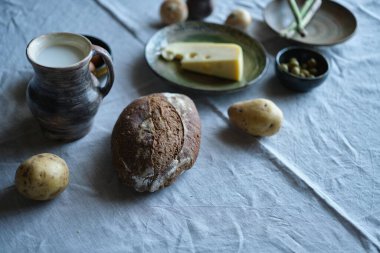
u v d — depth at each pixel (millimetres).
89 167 663
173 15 913
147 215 616
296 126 756
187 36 894
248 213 629
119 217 611
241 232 608
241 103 722
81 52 631
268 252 593
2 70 794
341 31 944
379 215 643
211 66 797
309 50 840
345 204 651
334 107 798
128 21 941
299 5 1004
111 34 904
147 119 636
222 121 751
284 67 809
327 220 630
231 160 692
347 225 625
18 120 715
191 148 641
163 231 602
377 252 603
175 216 618
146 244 588
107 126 725
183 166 637
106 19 939
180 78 804
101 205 621
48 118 639
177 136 635
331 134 749
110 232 595
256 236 606
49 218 602
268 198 649
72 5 960
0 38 857
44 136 695
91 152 683
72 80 606
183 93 793
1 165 653
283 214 632
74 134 680
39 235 585
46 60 611
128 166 615
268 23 925
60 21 918
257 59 852
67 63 614
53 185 590
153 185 621
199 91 756
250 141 722
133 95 784
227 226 613
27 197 602
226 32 898
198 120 676
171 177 630
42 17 920
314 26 957
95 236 590
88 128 698
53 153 674
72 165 662
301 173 683
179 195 642
